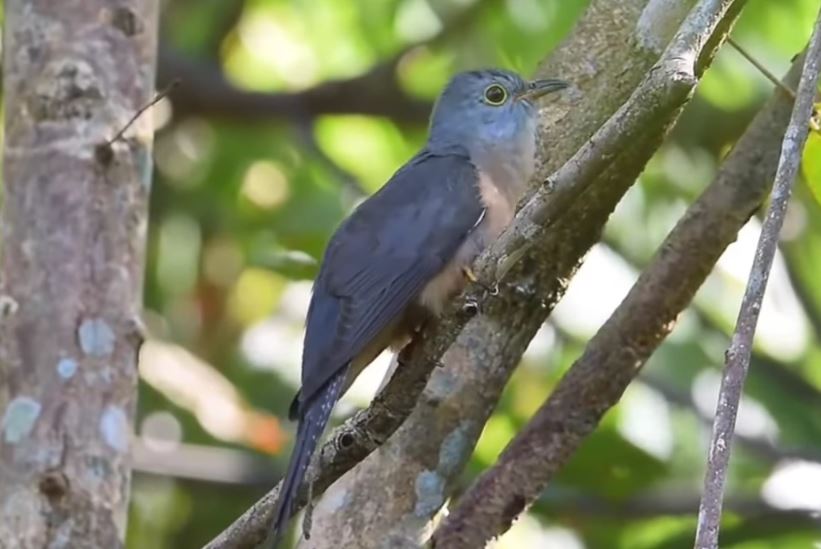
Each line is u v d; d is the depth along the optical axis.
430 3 17.58
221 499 16.23
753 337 7.73
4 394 9.78
